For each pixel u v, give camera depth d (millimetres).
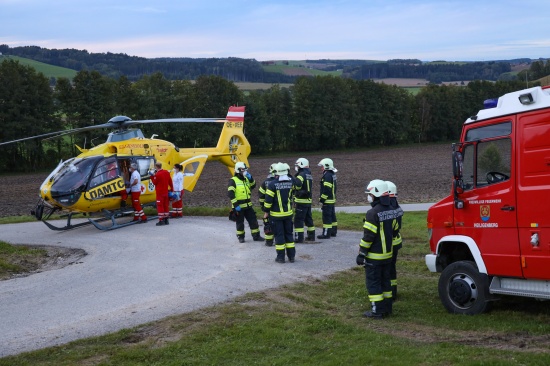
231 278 10422
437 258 8570
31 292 10008
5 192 34594
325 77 71438
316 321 7750
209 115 63688
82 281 10680
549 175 7199
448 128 83250
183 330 7629
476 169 8047
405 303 8844
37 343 7336
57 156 52750
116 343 7258
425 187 30547
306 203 13680
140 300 9195
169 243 14250
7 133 48781
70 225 17297
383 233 8016
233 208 13766
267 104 68125
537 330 7133
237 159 23281
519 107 7562
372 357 6227
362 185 32250
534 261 7336
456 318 7832
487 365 5816
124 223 17719
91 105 53375
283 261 11625
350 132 72688
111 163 17328
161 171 17031
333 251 12727
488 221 7832
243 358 6543
